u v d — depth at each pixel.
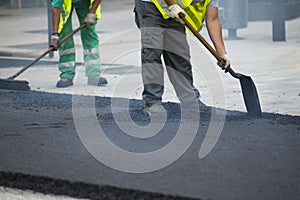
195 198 4.94
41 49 14.13
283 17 15.16
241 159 5.96
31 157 6.08
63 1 9.17
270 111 8.33
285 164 5.80
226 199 4.93
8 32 17.28
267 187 5.19
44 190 5.27
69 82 10.22
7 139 6.75
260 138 6.71
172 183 5.30
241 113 7.97
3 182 5.44
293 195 5.02
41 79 10.94
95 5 8.93
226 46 14.49
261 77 10.81
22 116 7.82
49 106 8.43
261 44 14.78
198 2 7.68
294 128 7.18
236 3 15.52
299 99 9.12
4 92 9.40
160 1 7.55
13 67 12.20
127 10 22.42
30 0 25.62
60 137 6.81
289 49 13.95
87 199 5.08
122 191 5.13
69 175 5.53
